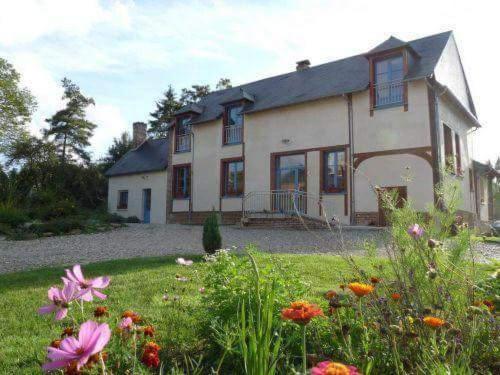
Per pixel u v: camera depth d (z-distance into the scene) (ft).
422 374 5.56
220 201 59.41
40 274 19.97
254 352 4.66
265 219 50.55
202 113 65.87
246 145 57.16
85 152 106.22
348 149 47.62
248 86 66.64
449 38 49.57
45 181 80.89
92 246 34.78
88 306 13.08
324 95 49.14
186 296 13.51
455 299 6.93
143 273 19.03
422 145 42.91
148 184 72.18
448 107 49.16
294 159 52.95
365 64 52.26
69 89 105.19
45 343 9.85
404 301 7.05
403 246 7.91
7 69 92.63
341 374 3.00
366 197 45.62
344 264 19.92
